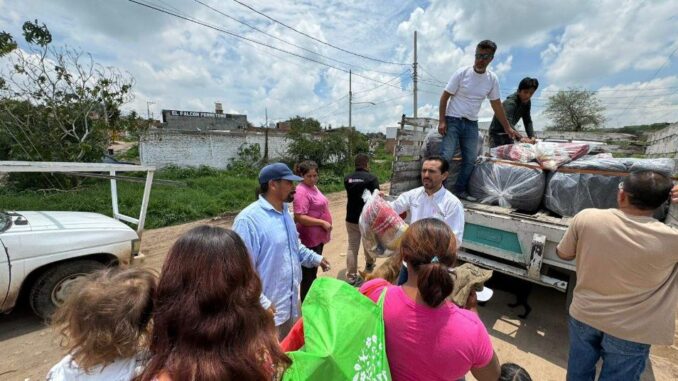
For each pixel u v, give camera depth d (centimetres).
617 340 188
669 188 172
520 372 150
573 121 3675
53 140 1027
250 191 1099
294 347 144
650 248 170
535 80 498
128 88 1162
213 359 87
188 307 90
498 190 371
